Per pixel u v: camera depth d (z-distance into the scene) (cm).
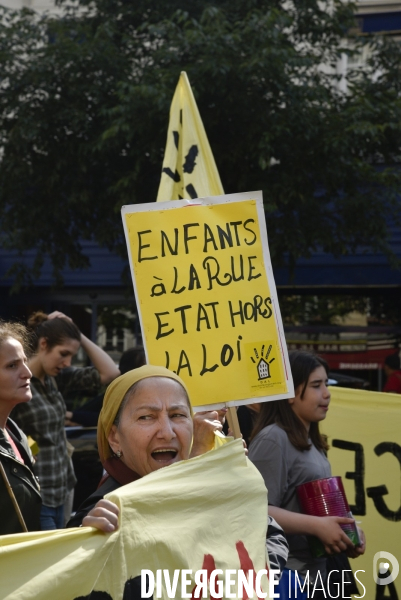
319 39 1065
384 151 1070
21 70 1053
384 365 1265
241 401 321
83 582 187
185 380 320
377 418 446
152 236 329
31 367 476
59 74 1023
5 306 1524
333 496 329
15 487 297
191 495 221
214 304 327
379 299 1375
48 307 1511
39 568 183
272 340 327
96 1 1082
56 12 1419
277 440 335
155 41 1073
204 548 217
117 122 922
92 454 727
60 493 479
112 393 240
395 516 436
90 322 1492
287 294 1409
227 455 240
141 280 326
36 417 470
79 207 1067
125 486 212
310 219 1042
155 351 321
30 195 1080
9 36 1038
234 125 987
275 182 998
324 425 452
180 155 383
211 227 333
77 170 1045
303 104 966
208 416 285
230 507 231
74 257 1149
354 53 1074
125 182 965
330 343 1391
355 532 325
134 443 231
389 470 441
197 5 1033
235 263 331
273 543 265
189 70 919
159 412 233
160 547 205
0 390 317
